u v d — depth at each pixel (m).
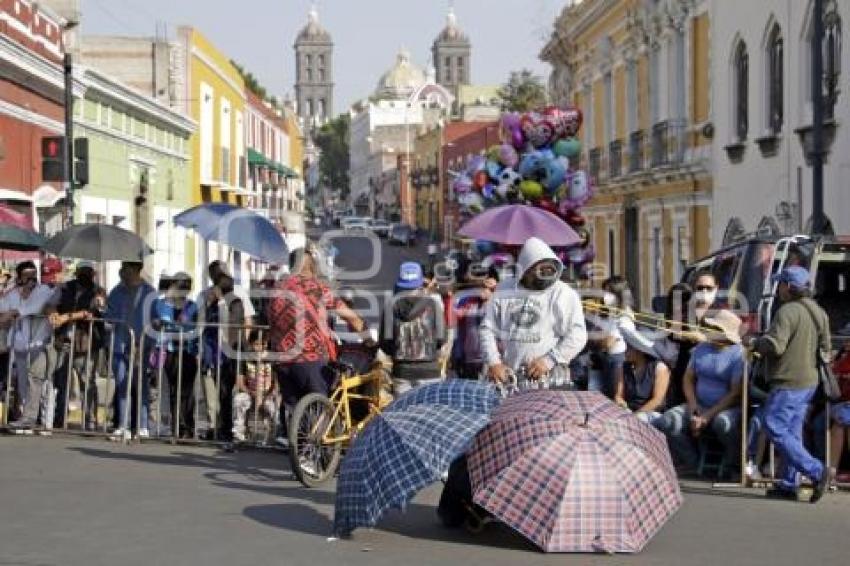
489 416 10.04
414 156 123.38
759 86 29.83
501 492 9.68
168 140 42.38
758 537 10.44
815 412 13.16
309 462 12.68
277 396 15.75
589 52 48.41
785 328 11.93
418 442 9.81
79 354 16.83
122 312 16.27
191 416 16.39
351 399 13.41
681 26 36.12
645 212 40.34
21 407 16.53
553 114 25.64
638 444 9.84
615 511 9.62
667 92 37.19
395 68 185.88
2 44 24.14
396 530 10.52
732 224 31.72
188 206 46.12
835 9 25.47
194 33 46.84
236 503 11.62
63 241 16.58
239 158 58.75
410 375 13.80
